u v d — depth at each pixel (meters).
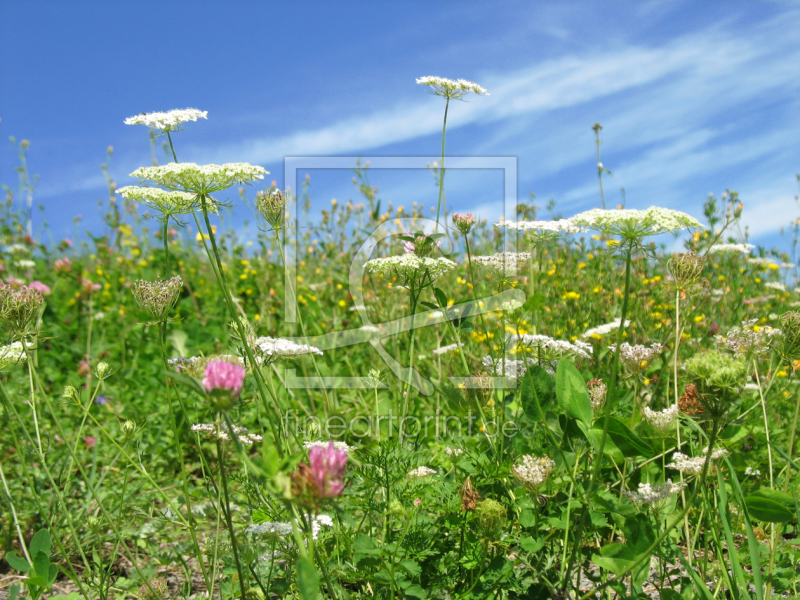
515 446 2.65
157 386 5.08
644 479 2.80
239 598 2.23
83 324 7.33
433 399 4.21
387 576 2.01
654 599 2.36
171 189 2.22
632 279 5.03
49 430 4.09
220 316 7.09
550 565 2.13
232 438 1.31
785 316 2.33
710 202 5.27
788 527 2.85
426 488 2.31
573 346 2.85
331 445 1.35
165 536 2.81
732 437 2.88
